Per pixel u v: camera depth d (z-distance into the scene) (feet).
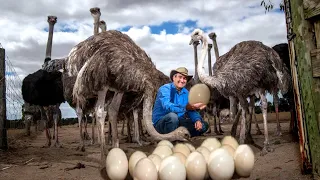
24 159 19.01
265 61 17.93
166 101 15.80
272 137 24.53
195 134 16.70
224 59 20.02
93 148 24.80
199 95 14.38
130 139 27.94
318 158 11.16
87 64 15.79
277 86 18.81
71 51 17.12
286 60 22.68
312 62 11.28
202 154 11.13
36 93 25.94
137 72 15.89
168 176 10.28
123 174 11.44
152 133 14.83
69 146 27.02
